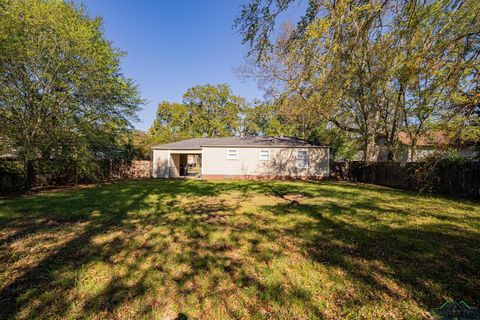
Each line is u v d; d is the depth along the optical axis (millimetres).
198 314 2248
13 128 9422
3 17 8656
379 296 2531
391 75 5219
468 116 3893
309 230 4809
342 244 4031
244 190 11164
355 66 4328
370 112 14031
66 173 13422
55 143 10617
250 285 2727
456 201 8141
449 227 5031
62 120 10398
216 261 3338
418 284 2764
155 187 12203
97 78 11352
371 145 16172
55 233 4551
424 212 6441
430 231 4758
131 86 14867
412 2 3469
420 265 3252
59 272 2998
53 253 3604
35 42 9469
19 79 9484
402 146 14414
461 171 9234
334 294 2566
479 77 3604
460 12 3664
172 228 4898
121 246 3898
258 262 3324
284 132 32000
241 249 3797
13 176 10352
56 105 10320
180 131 34625
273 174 17578
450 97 3859
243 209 6852
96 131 12062
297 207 7125
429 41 3996
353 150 20688
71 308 2307
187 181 15773
